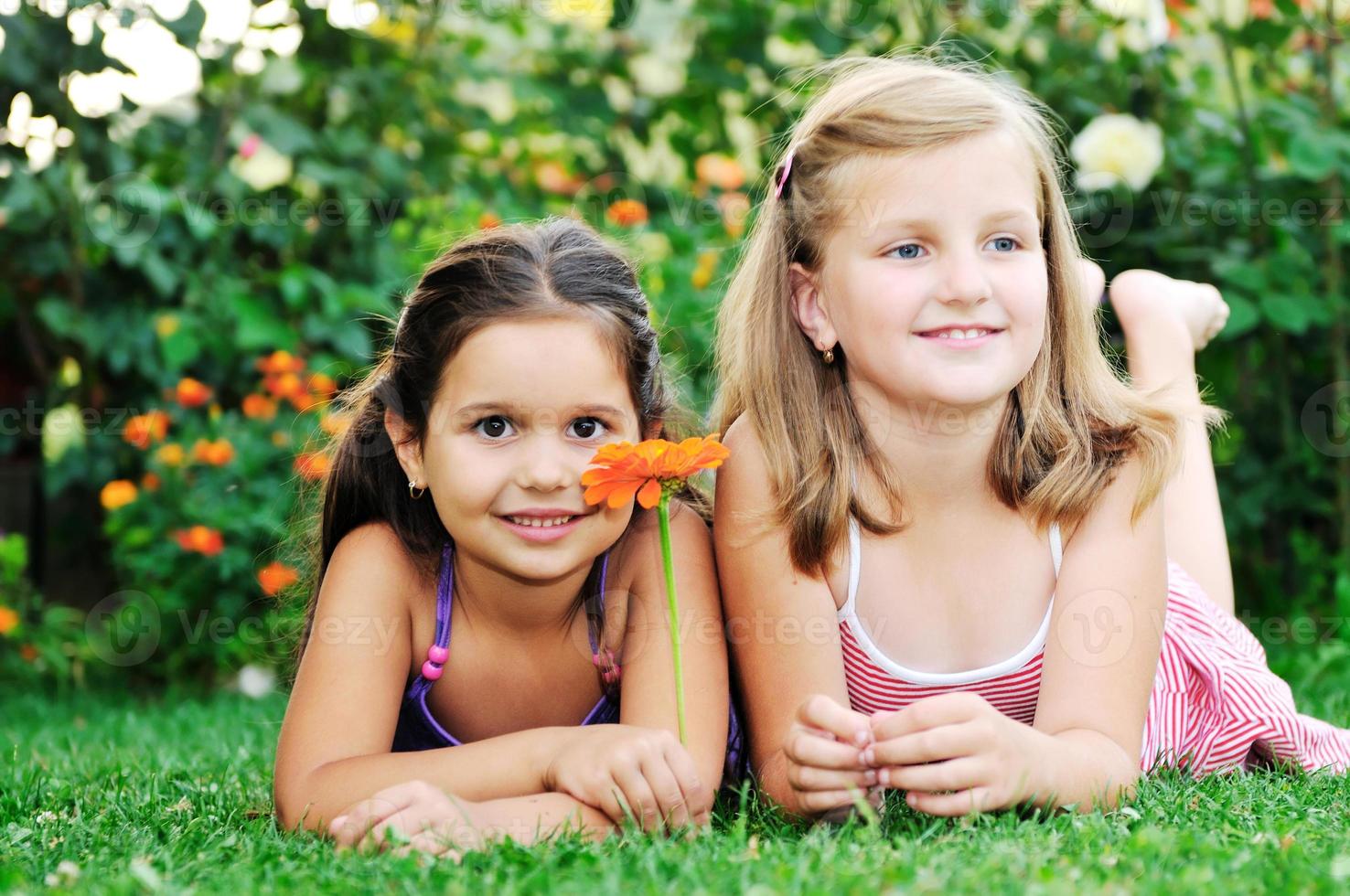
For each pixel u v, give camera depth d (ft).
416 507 5.79
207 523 11.85
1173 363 8.11
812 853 4.14
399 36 14.10
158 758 7.17
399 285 12.63
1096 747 5.19
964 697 4.80
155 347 12.41
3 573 12.35
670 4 14.65
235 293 12.30
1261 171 12.00
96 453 12.62
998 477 5.77
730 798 5.77
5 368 13.37
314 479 7.18
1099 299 7.25
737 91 14.07
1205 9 12.12
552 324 5.16
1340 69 12.46
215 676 12.58
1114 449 5.82
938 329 5.40
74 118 11.89
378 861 4.24
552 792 4.88
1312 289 12.16
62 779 6.44
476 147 15.19
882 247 5.44
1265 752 6.73
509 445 5.19
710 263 12.02
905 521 5.82
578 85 14.66
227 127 12.84
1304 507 12.30
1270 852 4.16
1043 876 3.83
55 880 4.21
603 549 5.37
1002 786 4.76
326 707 5.34
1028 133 5.66
